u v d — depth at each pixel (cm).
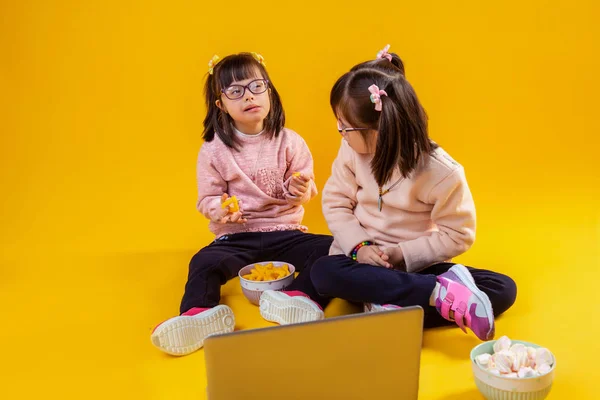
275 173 196
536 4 288
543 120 265
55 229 229
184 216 236
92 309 177
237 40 286
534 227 212
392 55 164
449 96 270
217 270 178
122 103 286
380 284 154
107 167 263
